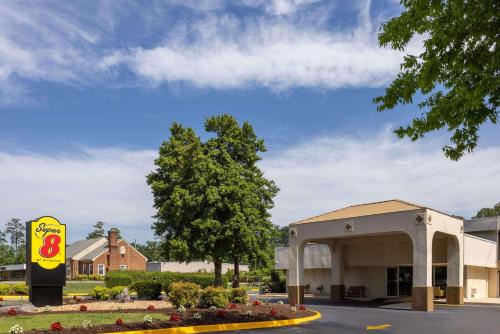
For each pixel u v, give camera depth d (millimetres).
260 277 59312
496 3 8516
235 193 27562
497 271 33875
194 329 14539
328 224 27266
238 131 29859
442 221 24859
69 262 65188
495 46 8859
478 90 8992
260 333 14516
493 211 63188
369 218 25391
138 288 24828
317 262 35781
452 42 9109
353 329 15727
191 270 72312
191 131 28984
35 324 14031
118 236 70875
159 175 29250
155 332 13641
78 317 15867
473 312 21766
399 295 30750
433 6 9320
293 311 19141
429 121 10539
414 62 10547
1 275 68312
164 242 28922
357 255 31812
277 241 93438
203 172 28219
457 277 26578
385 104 11078
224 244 28047
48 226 21312
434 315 20344
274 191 31469
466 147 10617
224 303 18875
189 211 27656
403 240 29422
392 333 14945
